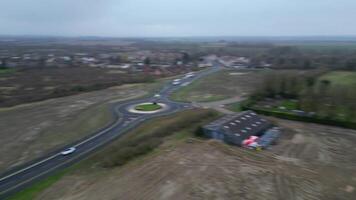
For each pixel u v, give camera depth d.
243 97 107.12
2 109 91.56
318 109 75.44
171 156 53.88
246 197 41.44
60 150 60.06
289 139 63.25
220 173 47.66
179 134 65.62
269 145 59.78
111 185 44.97
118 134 68.88
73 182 46.69
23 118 81.62
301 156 54.66
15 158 56.53
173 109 91.00
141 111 88.25
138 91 119.75
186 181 45.34
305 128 70.19
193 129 68.44
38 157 56.91
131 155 54.22
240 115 71.81
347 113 74.75
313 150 57.41
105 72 166.12
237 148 57.91
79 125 75.25
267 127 70.00
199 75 161.38
